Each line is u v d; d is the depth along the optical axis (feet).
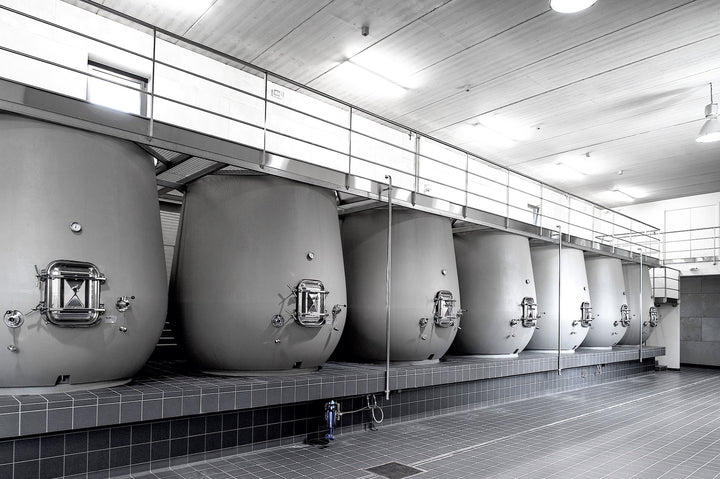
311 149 26.94
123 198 13.58
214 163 16.02
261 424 15.47
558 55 22.27
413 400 20.18
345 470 13.65
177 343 17.39
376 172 30.22
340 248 18.58
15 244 11.77
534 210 42.50
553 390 28.37
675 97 26.12
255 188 16.79
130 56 20.79
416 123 30.89
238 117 24.02
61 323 11.97
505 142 33.73
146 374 16.49
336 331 17.72
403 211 21.38
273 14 20.04
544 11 19.10
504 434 18.24
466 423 19.80
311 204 17.61
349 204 21.20
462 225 25.81
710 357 46.42
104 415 12.00
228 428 14.73
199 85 22.76
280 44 22.24
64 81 19.07
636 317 39.01
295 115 26.30
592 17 19.31
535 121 29.91
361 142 29.50
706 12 18.78
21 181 12.06
